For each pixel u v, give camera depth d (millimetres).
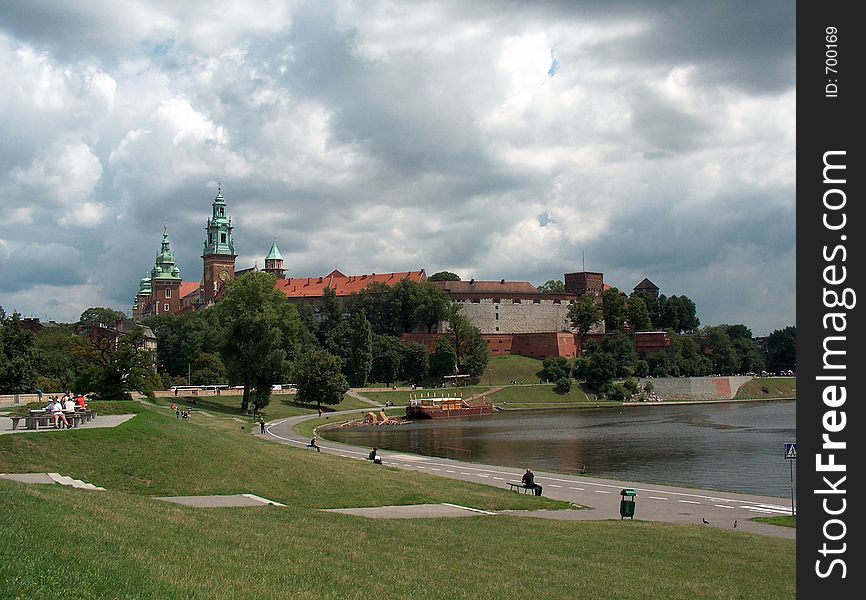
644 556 33188
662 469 84688
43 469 43375
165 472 46656
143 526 26688
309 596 21109
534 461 93375
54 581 18734
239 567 23141
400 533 33031
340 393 177750
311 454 68500
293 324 145000
